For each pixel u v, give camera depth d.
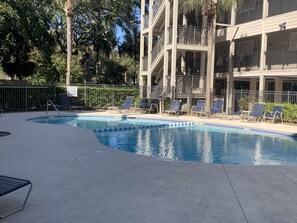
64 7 27.11
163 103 22.25
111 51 41.44
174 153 10.70
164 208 4.57
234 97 23.95
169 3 23.34
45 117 18.58
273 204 4.83
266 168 7.02
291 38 21.62
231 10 23.56
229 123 17.23
